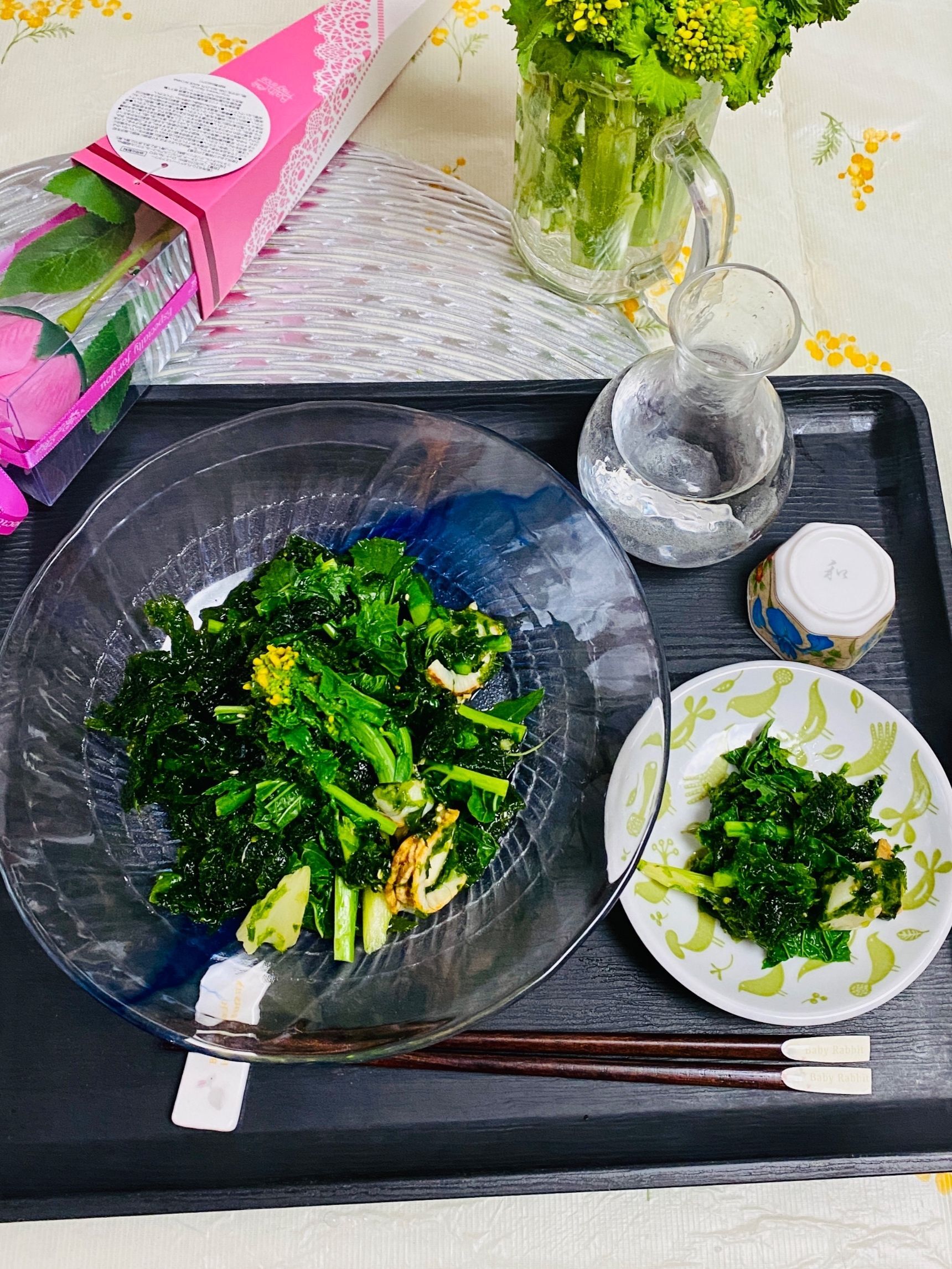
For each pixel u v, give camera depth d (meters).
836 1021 0.36
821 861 0.38
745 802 0.39
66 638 0.38
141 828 0.38
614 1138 0.37
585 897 0.35
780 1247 0.39
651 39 0.34
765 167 0.51
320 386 0.44
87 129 0.50
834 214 0.51
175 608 0.40
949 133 0.52
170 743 0.38
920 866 0.39
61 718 0.38
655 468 0.37
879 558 0.39
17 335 0.39
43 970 0.37
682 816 0.40
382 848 0.38
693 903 0.39
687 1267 0.39
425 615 0.41
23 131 0.50
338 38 0.46
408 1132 0.36
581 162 0.39
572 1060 0.37
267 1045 0.34
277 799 0.38
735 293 0.35
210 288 0.46
